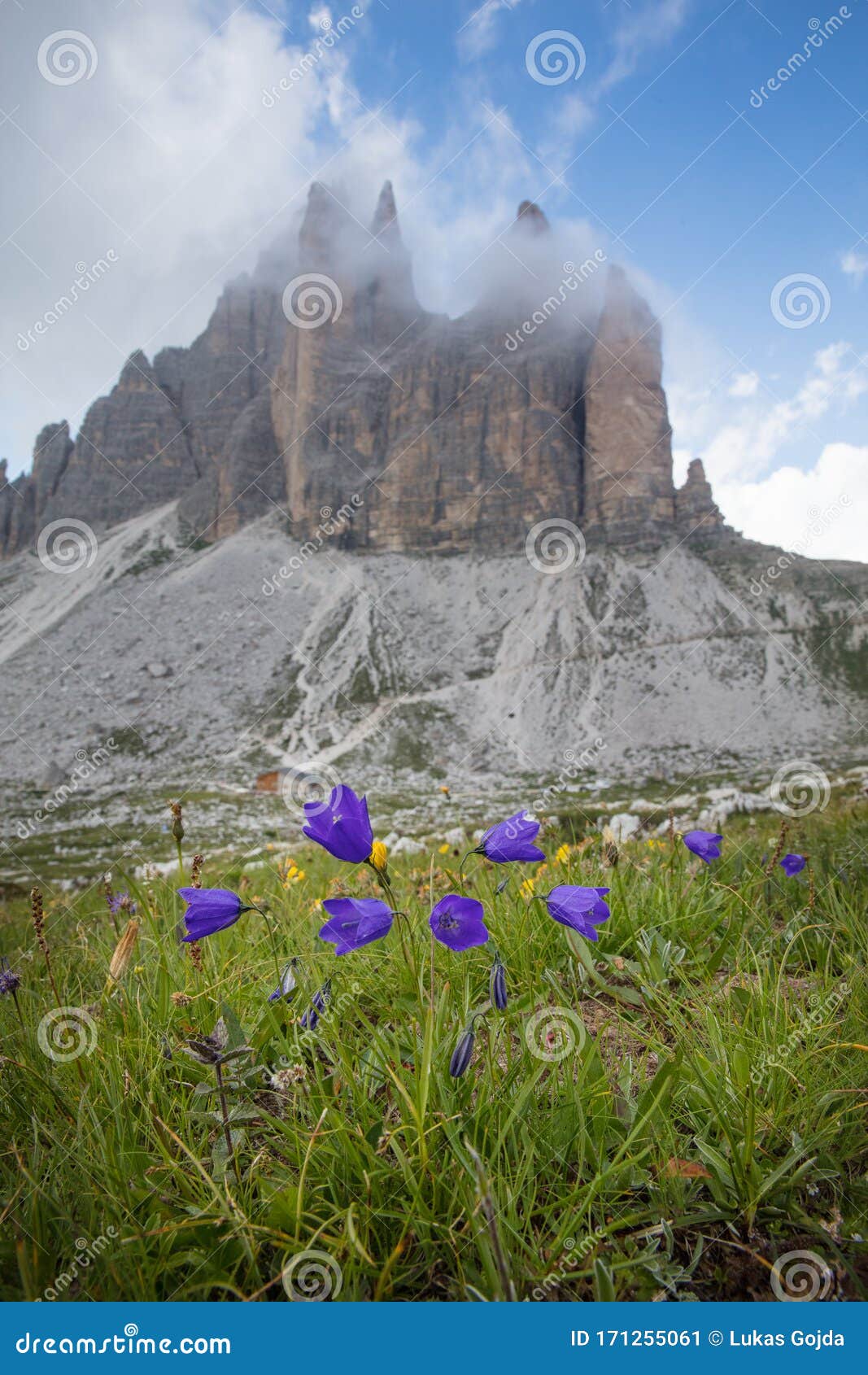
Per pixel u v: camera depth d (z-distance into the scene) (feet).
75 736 510.17
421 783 420.77
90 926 19.70
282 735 510.99
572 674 543.80
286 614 634.43
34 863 234.38
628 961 12.67
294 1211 7.21
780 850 17.03
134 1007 11.30
